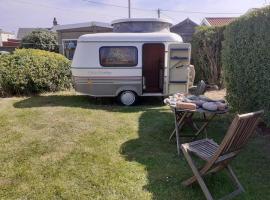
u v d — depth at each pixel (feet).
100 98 30.37
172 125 20.85
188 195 11.71
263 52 17.10
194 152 11.83
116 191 11.96
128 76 27.50
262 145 16.66
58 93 34.17
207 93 34.47
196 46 40.27
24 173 13.41
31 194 11.75
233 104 21.17
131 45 27.04
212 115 17.52
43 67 33.09
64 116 23.06
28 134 18.75
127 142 17.47
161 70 29.01
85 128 20.04
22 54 32.94
